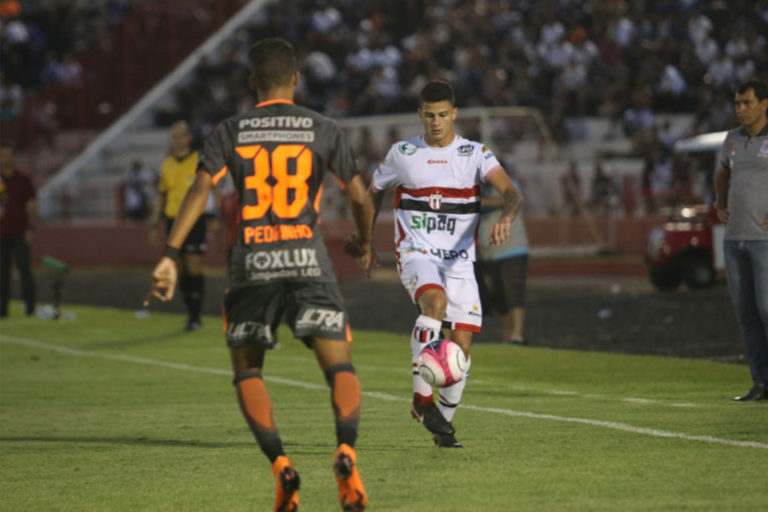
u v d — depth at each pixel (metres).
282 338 50.88
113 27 128.12
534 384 34.31
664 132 103.88
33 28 128.12
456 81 112.88
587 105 112.44
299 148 18.55
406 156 24.95
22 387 35.88
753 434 24.78
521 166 94.00
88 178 117.44
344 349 18.47
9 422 29.00
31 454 24.45
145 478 21.64
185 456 23.89
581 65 115.19
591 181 95.94
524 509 18.31
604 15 119.50
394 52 120.56
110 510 19.06
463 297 24.69
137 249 104.88
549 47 116.44
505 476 20.91
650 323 52.47
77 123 122.44
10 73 125.44
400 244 25.09
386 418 28.41
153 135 121.25
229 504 19.31
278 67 18.92
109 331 54.34
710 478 20.31
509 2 123.00
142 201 107.81
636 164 103.94
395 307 64.44
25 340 50.56
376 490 19.94
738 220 29.44
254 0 131.00
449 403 24.28
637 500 18.77
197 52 127.31
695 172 87.38
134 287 83.00
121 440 26.12
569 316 56.88
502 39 119.75
